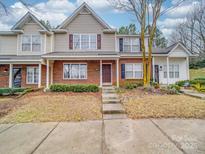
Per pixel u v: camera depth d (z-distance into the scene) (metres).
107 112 6.62
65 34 16.53
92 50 16.45
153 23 12.93
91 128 4.91
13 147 3.69
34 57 14.91
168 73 16.33
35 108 7.28
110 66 16.42
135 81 16.22
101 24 16.59
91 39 16.58
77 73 16.09
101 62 15.00
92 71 16.12
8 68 15.87
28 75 15.92
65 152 3.39
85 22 16.61
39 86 14.41
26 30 15.80
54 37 16.55
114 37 16.69
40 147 3.66
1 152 3.46
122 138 4.08
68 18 16.30
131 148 3.51
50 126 5.16
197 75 30.22
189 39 35.72
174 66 17.30
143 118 5.84
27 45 15.78
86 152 3.37
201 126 4.90
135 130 4.65
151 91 11.51
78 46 16.50
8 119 5.93
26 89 12.40
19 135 4.44
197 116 5.87
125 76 16.36
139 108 6.94
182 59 17.30
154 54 16.16
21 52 15.73
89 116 6.18
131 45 17.56
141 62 16.44
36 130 4.81
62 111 6.77
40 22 15.62
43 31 15.55
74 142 3.90
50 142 3.92
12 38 16.64
